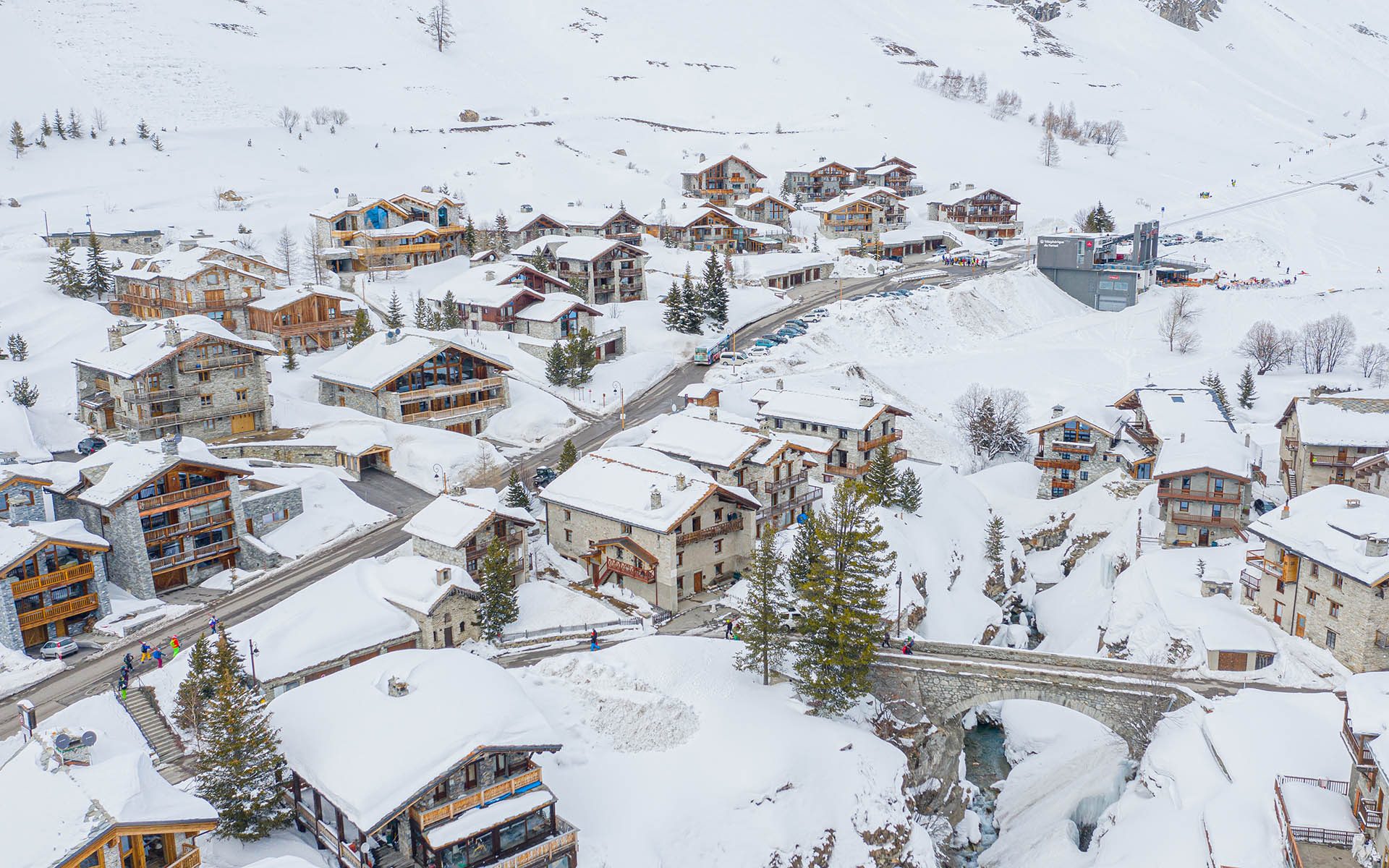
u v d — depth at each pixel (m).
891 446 102.81
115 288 131.62
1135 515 96.94
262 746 51.19
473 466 97.44
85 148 188.88
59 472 79.44
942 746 70.19
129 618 71.62
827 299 159.12
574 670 67.50
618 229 165.38
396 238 155.75
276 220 170.75
